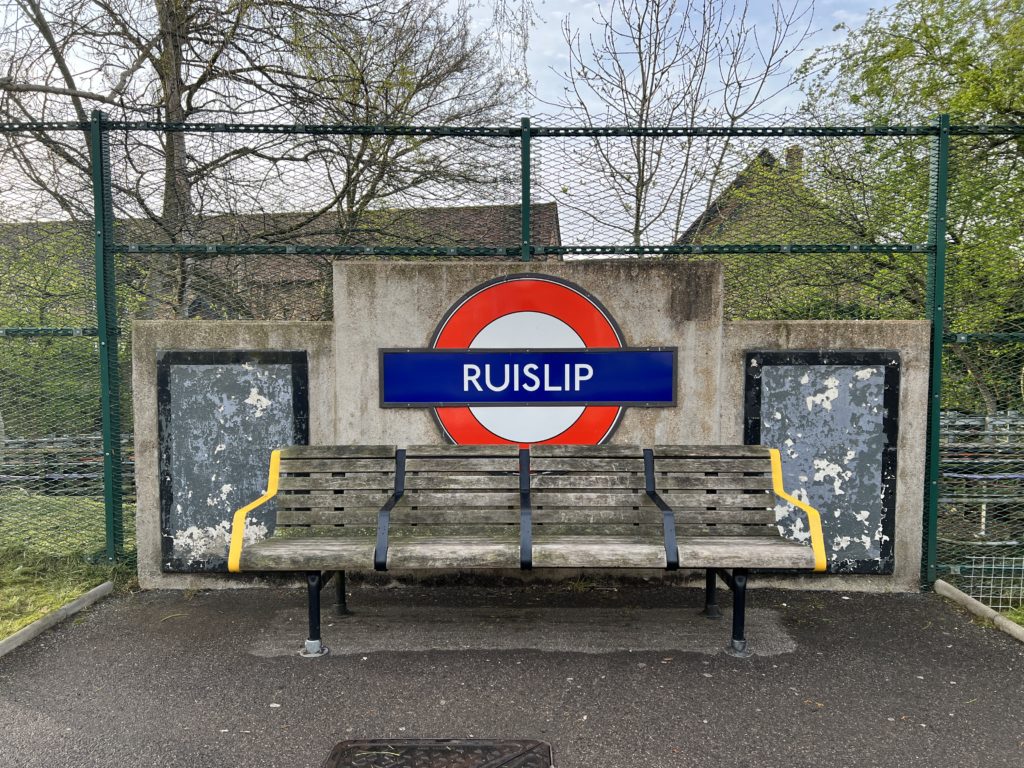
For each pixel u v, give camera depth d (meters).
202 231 5.11
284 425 4.19
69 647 3.39
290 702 2.87
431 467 3.64
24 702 2.87
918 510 4.13
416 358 4.16
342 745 2.56
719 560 3.18
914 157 4.62
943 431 4.33
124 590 4.16
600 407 4.16
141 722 2.72
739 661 3.24
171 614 3.81
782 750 2.54
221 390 4.17
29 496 4.64
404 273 4.14
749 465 3.61
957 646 3.42
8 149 4.58
